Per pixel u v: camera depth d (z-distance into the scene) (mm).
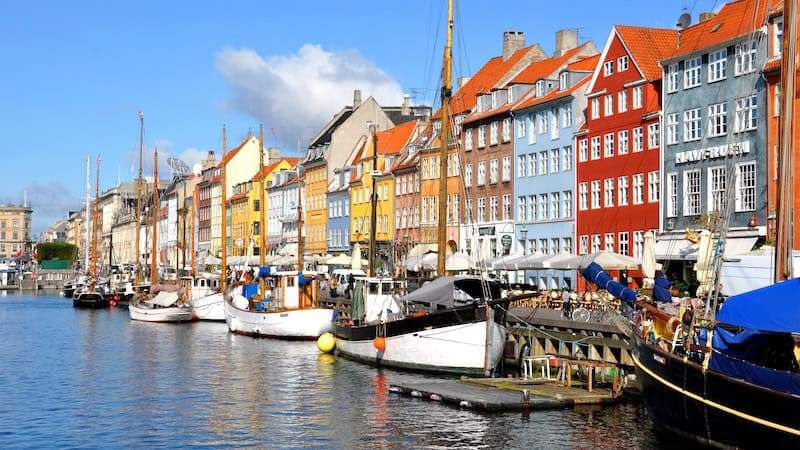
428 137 90875
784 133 26359
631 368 34000
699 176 54500
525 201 74312
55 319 88250
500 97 79188
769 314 22672
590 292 44500
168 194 177000
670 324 27531
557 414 31234
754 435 22734
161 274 130625
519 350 43812
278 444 28781
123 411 34562
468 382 36875
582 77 69625
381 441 28594
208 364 47750
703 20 59688
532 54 84250
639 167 60156
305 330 59156
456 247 83375
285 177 127125
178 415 33656
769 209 48156
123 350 55781
